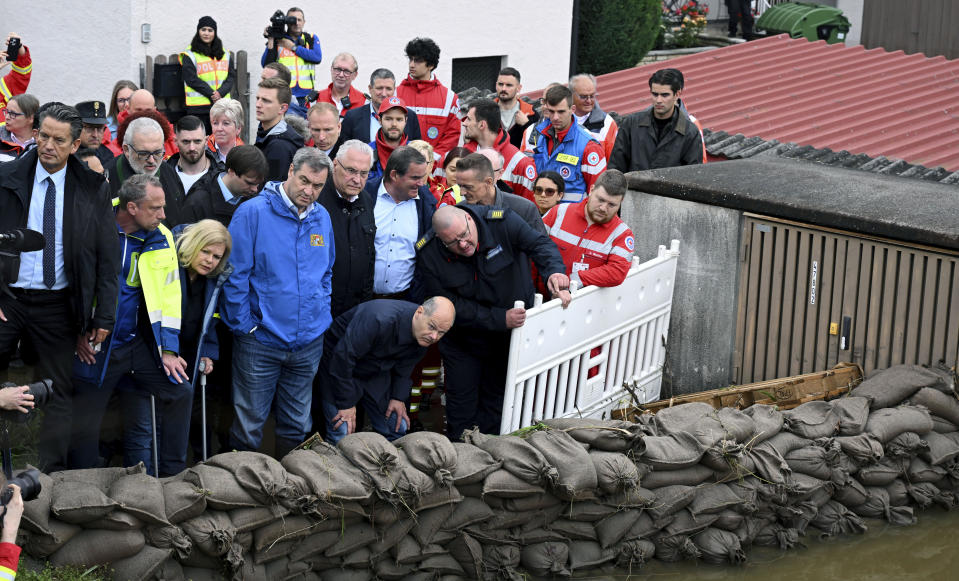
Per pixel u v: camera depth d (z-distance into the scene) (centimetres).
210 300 524
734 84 1319
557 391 620
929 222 610
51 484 434
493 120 712
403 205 599
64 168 506
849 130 1153
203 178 582
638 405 646
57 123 492
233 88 1181
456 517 507
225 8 1231
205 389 597
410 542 505
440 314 528
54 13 1220
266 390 547
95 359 516
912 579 550
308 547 478
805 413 606
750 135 1109
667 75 759
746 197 668
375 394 559
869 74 1411
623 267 616
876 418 604
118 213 510
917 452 602
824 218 637
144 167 579
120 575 430
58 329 519
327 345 575
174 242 520
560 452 523
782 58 1466
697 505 552
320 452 496
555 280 579
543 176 666
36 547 420
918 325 622
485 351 591
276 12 1130
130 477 449
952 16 1527
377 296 603
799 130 1143
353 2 1345
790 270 664
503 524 517
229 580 458
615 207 608
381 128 713
